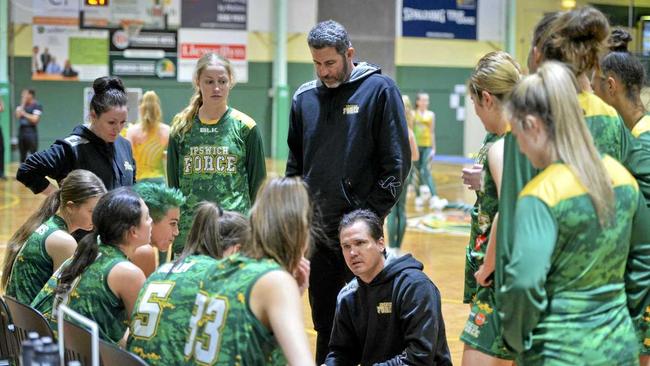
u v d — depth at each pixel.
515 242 2.83
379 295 4.60
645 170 4.00
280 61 24.28
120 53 22.94
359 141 5.00
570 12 3.32
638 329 3.86
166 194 4.39
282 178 3.19
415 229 13.13
